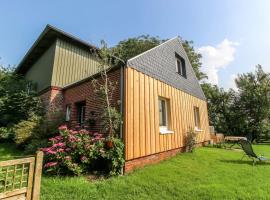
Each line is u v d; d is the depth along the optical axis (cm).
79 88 831
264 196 371
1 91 1202
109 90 613
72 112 857
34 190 299
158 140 672
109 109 544
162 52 823
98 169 518
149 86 677
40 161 312
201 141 1112
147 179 459
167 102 808
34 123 816
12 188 279
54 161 484
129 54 2319
